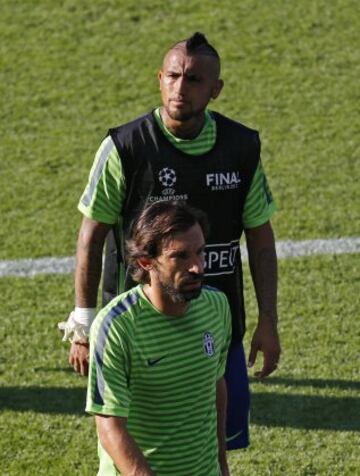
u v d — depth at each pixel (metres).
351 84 42.84
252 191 20.48
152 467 16.75
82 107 41.75
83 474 23.58
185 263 15.73
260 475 23.56
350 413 25.94
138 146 19.75
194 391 16.61
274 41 44.91
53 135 40.31
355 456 24.28
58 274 32.62
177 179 19.86
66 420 25.70
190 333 16.52
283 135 40.09
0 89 42.81
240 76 43.16
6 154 39.25
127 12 46.50
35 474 23.58
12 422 25.59
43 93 42.50
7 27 45.97
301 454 24.36
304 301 31.12
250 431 25.25
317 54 44.31
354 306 30.88
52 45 44.97
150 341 16.31
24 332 29.66
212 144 20.00
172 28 45.59
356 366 27.94
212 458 17.05
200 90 19.55
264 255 20.75
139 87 42.66
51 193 37.00
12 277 32.44
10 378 27.53
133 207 20.03
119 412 16.06
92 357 16.28
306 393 26.75
